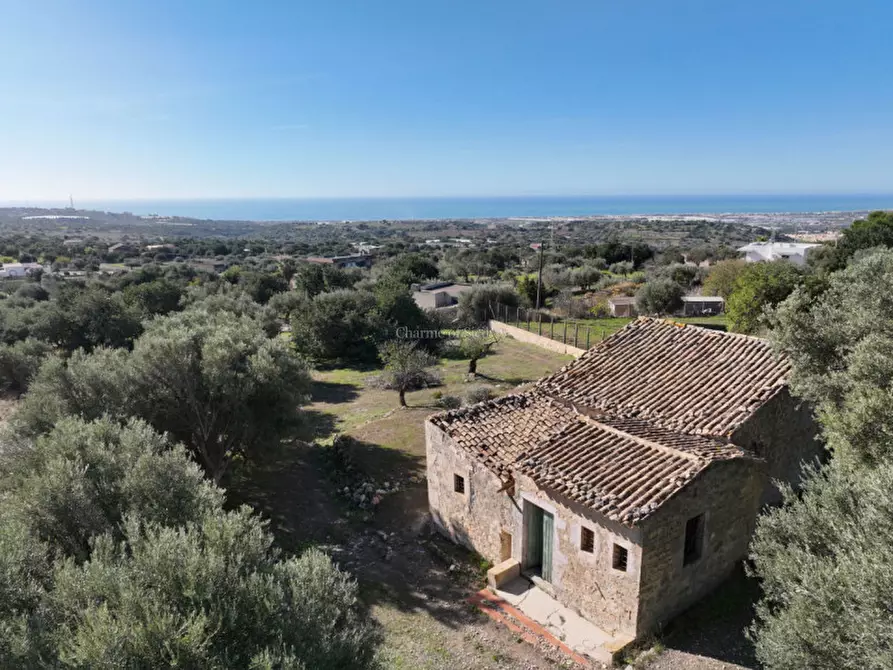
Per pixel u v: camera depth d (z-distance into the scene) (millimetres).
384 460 21094
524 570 13484
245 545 8500
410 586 13773
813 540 8516
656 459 11867
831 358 12359
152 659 6332
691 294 54969
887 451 9242
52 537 9891
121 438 12188
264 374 18781
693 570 11594
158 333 21203
